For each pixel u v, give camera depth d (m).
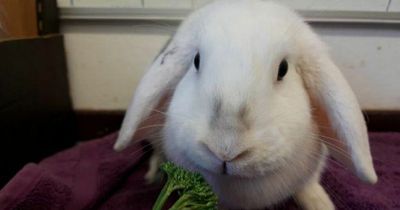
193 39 0.22
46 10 0.38
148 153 0.34
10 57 0.29
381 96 0.45
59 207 0.24
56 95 0.39
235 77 0.18
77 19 0.41
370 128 0.45
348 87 0.21
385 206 0.28
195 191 0.19
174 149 0.21
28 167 0.25
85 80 0.44
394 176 0.33
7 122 0.29
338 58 0.43
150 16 0.41
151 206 0.27
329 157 0.28
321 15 0.41
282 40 0.20
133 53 0.43
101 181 0.29
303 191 0.25
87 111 0.44
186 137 0.18
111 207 0.27
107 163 0.31
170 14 0.41
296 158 0.20
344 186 0.30
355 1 0.41
